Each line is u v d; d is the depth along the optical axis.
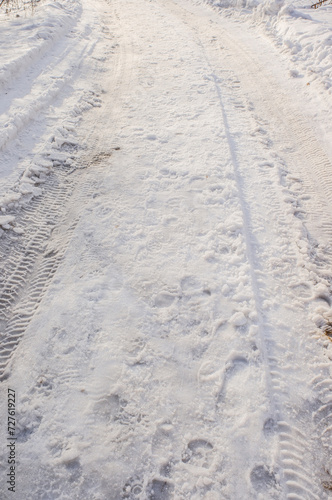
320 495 2.07
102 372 2.54
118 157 4.71
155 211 3.88
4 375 2.51
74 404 2.38
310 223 3.86
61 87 6.05
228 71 7.35
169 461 2.16
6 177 4.06
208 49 8.48
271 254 3.47
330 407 2.43
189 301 3.02
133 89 6.42
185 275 3.22
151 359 2.63
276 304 3.04
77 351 2.65
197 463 2.15
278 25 9.64
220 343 2.74
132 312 2.92
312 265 3.35
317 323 2.92
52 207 3.89
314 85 6.66
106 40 8.66
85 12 10.41
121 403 2.40
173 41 8.79
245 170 4.54
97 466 2.12
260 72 7.36
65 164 4.52
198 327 2.84
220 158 4.66
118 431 2.27
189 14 11.36
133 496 2.03
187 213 3.86
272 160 4.76
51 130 5.01
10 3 9.83
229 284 3.15
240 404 2.40
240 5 11.48
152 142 5.01
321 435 2.30
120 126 5.38
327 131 5.44
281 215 3.90
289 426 2.32
